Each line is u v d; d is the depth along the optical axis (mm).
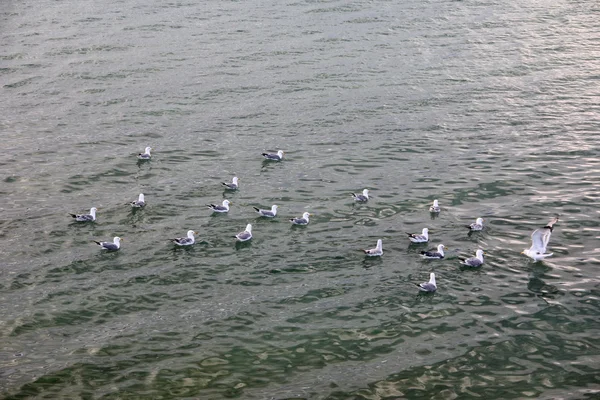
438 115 69875
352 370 36625
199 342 38844
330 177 58188
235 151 63188
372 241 48844
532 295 42781
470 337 39125
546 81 77500
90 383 35594
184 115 71000
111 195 55688
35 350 38094
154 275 45188
